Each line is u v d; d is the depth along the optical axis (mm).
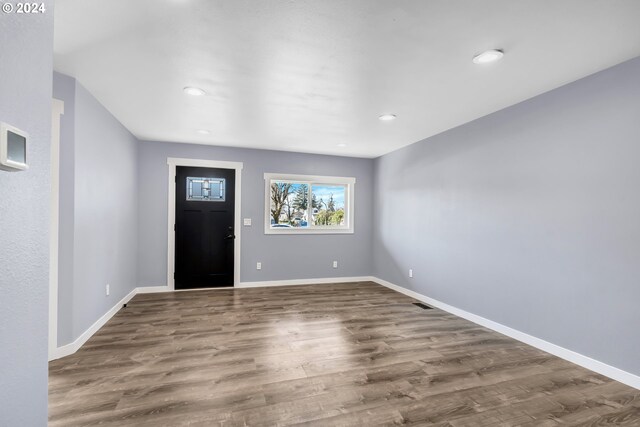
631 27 1840
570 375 2342
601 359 2365
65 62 2314
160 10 1713
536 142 2871
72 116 2582
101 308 3223
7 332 774
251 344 2820
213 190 4961
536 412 1896
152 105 3162
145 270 4637
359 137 4352
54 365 2395
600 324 2379
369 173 5777
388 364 2475
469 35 1938
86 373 2275
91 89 2789
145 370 2330
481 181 3463
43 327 928
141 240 4609
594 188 2428
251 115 3457
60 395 1994
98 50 2141
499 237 3234
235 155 5039
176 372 2305
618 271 2279
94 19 1789
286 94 2863
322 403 1950
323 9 1697
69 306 2596
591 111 2451
